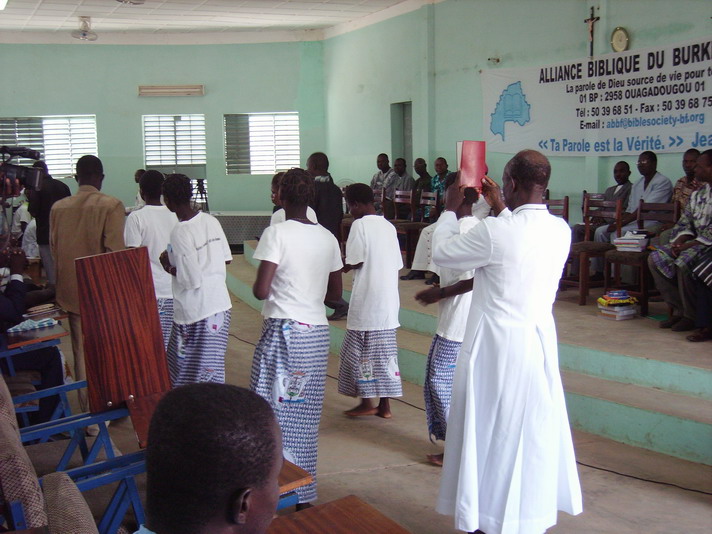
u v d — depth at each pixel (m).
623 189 7.03
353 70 12.20
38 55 12.89
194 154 13.55
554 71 8.16
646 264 5.45
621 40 7.29
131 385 2.79
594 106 7.70
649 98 7.07
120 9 10.79
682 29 6.71
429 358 3.72
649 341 4.76
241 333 7.47
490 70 9.13
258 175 13.59
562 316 5.60
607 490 3.48
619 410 4.06
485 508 2.56
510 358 2.52
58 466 3.01
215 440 0.93
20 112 12.98
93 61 13.05
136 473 2.39
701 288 4.72
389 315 4.40
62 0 10.12
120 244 4.25
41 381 4.16
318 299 3.12
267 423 0.98
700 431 3.72
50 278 7.53
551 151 8.32
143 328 2.81
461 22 9.59
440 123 10.24
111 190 13.41
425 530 3.18
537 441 2.53
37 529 1.61
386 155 10.70
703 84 6.56
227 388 1.00
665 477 3.60
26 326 3.90
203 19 11.73
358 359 4.45
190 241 3.88
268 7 10.80
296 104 13.28
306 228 3.11
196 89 13.22
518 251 2.50
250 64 13.24
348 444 4.24
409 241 8.55
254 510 0.96
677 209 5.89
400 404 5.00
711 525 3.12
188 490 0.93
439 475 3.77
